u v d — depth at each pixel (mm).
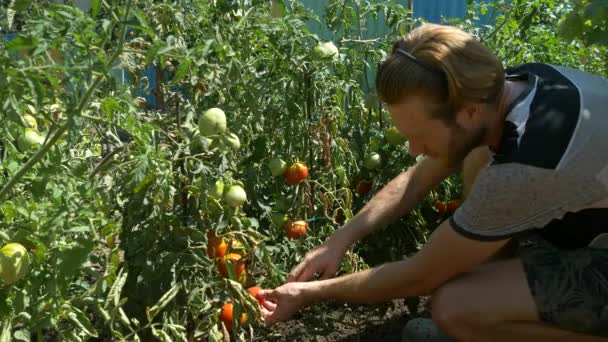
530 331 2014
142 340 2381
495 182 1744
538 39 3979
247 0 2627
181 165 2365
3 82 1520
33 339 2463
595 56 4191
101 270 2428
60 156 1943
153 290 2324
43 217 1896
